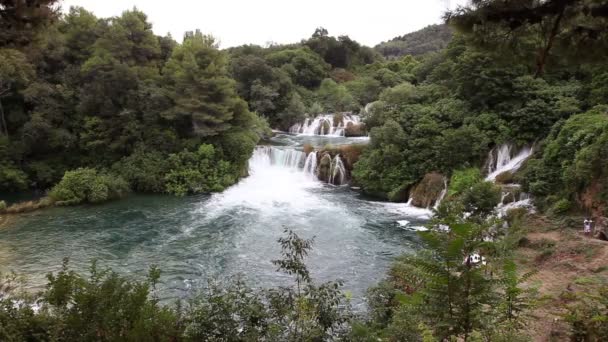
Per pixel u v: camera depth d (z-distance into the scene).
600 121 19.80
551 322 9.27
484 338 5.68
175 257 18.30
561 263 14.90
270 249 19.25
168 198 28.41
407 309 6.98
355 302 13.86
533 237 17.31
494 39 5.58
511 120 26.00
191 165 30.88
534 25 5.33
